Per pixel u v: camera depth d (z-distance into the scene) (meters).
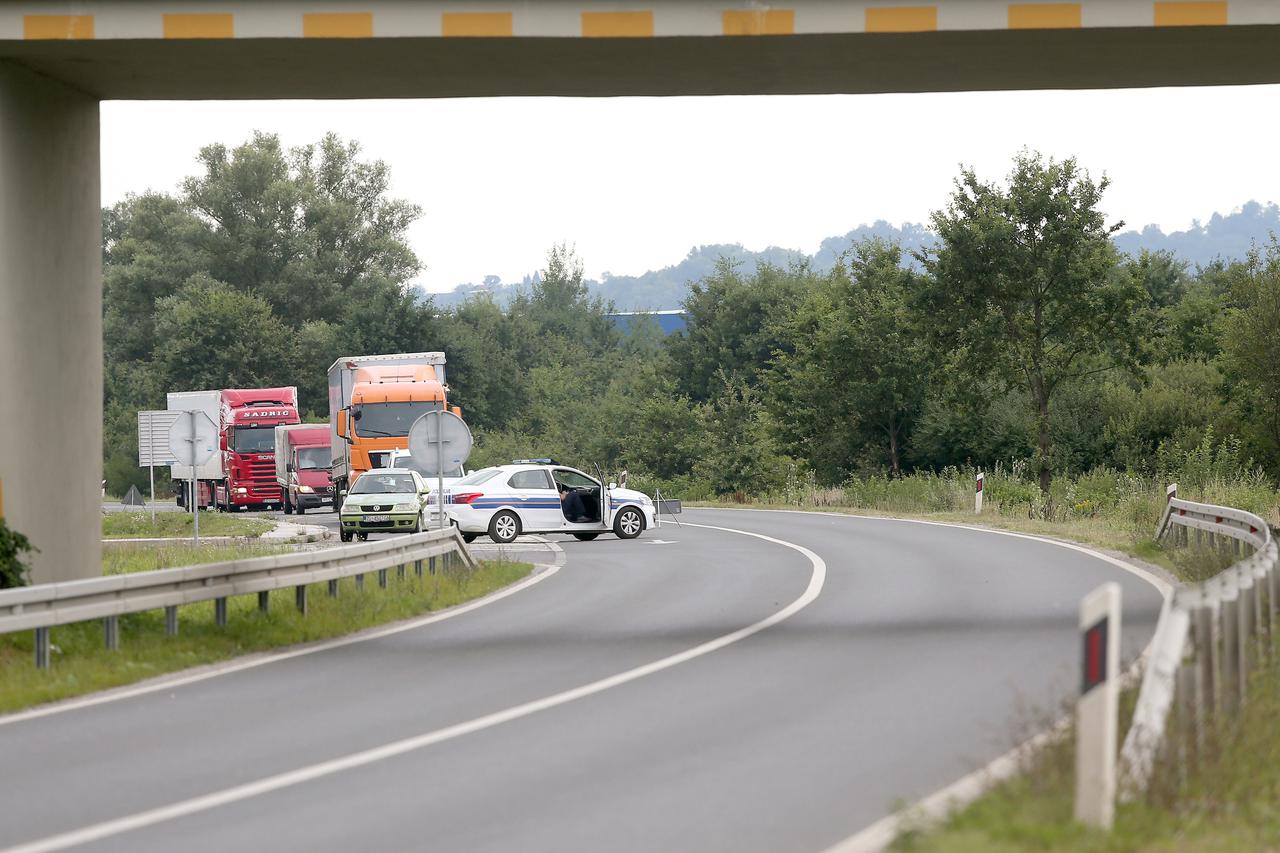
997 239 171.62
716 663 54.97
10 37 60.16
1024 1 60.03
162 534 162.38
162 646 59.44
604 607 76.94
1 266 62.75
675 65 65.06
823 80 68.50
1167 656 30.38
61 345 67.62
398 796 33.78
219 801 33.66
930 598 76.38
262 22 60.00
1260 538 73.88
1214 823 28.05
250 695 50.16
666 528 151.75
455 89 69.50
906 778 34.38
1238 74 68.56
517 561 109.31
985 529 132.62
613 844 28.94
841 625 66.00
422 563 87.69
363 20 60.00
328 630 67.38
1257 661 41.16
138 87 68.50
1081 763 26.75
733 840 29.08
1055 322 174.88
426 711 45.84
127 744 41.44
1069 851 25.39
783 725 41.84
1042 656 53.97
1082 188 173.25
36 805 33.72
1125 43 62.38
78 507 68.94
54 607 54.50
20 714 47.47
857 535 130.12
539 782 35.03
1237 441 178.88
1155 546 100.81
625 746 39.34
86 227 70.25
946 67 66.19
